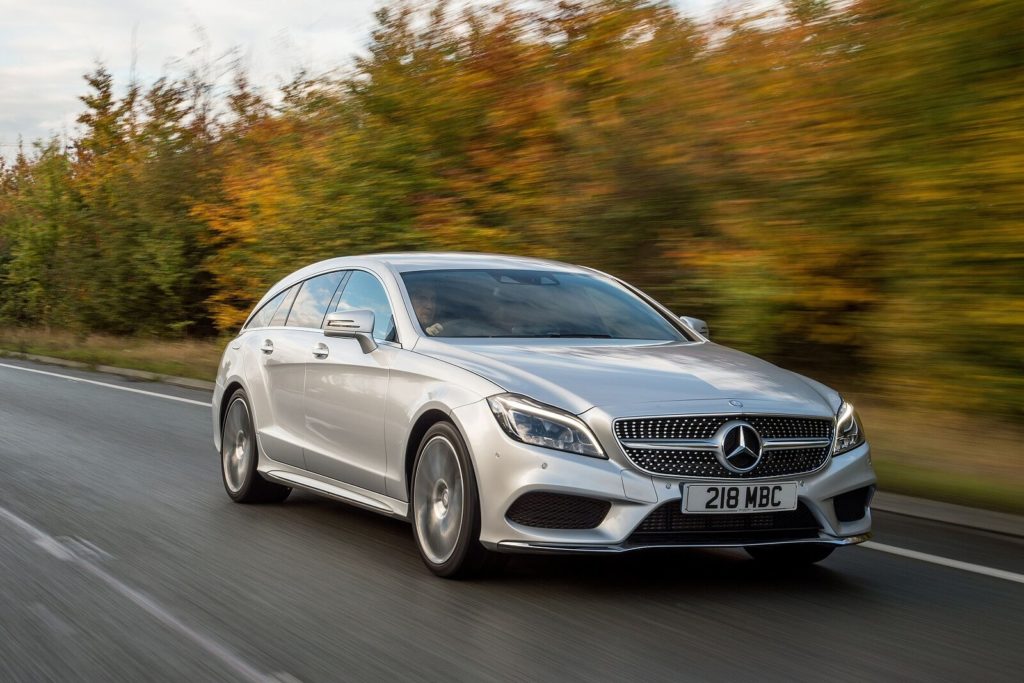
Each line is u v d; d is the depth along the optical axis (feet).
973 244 29.43
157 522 21.95
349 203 51.83
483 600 16.14
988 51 29.96
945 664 13.35
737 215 37.24
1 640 14.24
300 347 22.47
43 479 26.81
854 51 34.81
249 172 64.95
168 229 75.61
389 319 20.27
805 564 18.56
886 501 24.07
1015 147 28.89
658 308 21.98
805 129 35.68
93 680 12.71
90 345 79.61
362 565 18.37
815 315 36.22
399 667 13.12
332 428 20.81
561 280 21.79
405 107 51.72
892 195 32.09
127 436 34.78
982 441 28.63
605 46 46.26
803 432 16.81
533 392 16.47
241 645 13.99
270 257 56.44
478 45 52.03
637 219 41.04
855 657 13.57
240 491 24.09
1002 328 28.84
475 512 16.63
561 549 15.80
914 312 30.76
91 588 16.84
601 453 15.88
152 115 78.38
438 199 49.57
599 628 14.74
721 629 14.74
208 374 55.47
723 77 38.86
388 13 53.78
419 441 18.39
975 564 18.85
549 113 45.78
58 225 88.38
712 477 16.01
